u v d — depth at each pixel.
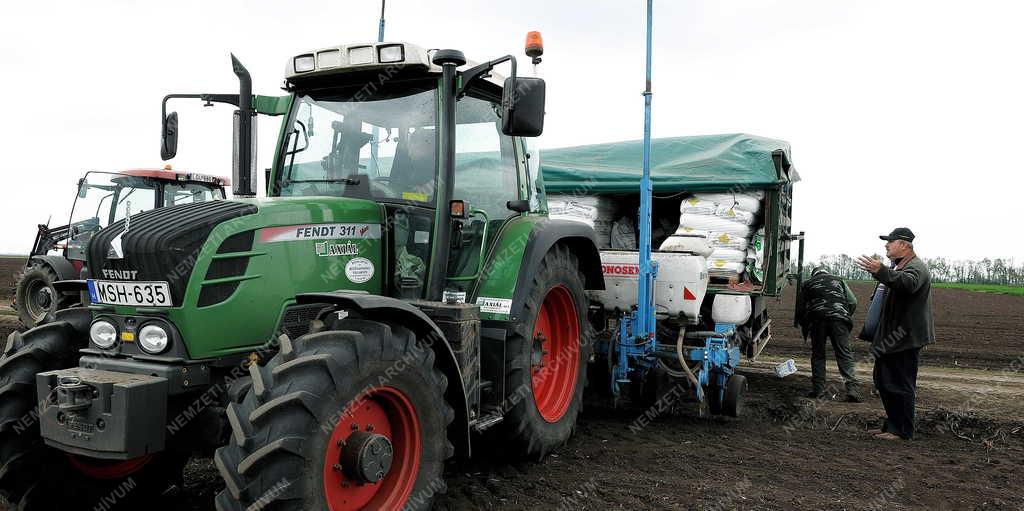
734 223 6.56
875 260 5.04
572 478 4.09
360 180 3.83
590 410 6.03
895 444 5.06
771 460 4.56
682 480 4.10
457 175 3.95
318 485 2.56
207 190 10.24
